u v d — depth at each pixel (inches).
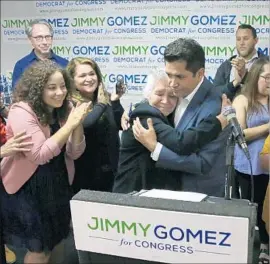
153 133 70.4
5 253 80.3
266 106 64.5
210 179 68.6
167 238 42.5
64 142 73.9
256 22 63.7
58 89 72.7
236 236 39.7
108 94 72.0
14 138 75.2
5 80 74.9
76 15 71.3
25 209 78.0
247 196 66.3
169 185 71.0
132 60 69.9
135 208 43.1
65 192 76.1
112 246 45.1
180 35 67.2
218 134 66.9
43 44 73.1
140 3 68.2
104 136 72.9
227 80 66.1
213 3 64.8
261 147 65.2
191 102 67.9
